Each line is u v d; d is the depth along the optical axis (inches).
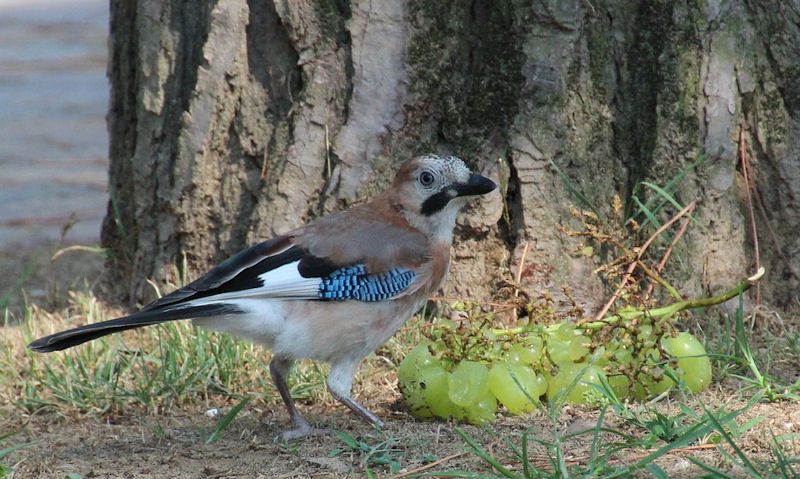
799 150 465.1
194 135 481.7
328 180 467.8
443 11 454.9
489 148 456.1
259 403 415.2
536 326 387.5
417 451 347.6
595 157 459.5
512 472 314.5
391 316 381.4
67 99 1156.5
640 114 458.6
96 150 978.1
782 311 469.4
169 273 497.7
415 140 462.3
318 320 369.1
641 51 456.1
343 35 462.9
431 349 385.4
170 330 455.5
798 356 423.5
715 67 451.2
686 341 389.4
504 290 405.7
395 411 399.5
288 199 469.7
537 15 448.1
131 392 413.7
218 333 442.0
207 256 492.7
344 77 464.4
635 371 374.6
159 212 497.0
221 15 471.2
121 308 516.1
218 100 477.4
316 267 370.0
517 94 452.4
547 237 454.3
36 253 677.9
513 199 458.3
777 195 468.1
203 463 350.9
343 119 466.0
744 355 406.0
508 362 380.2
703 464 299.9
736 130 459.2
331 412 405.4
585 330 386.3
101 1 1723.7
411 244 383.2
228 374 425.7
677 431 339.9
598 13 453.1
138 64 496.4
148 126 494.6
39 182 882.1
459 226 458.9
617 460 326.0
